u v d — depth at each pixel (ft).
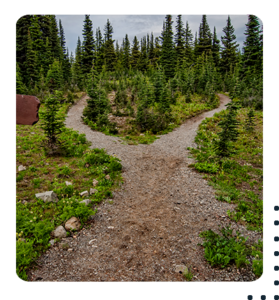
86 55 162.71
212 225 20.39
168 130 65.92
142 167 37.19
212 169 34.71
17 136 39.55
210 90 117.50
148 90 69.26
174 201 25.72
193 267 15.08
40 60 123.34
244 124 69.31
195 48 204.03
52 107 34.30
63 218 19.03
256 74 131.54
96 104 68.39
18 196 21.38
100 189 26.11
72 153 36.76
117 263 15.35
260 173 36.76
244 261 14.90
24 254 13.65
